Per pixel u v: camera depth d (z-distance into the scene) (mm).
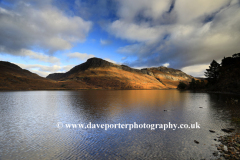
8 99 50594
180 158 9211
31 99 51250
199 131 14641
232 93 69125
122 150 10578
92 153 10180
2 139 13055
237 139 11836
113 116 22359
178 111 26500
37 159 9406
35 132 15047
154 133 14336
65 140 12719
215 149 10422
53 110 28188
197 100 46812
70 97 60562
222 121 18359
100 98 56094
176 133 14219
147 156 9547
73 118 21219
